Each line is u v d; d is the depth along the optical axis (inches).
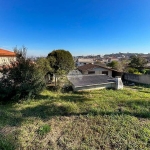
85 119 192.5
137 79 634.2
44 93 353.4
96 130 160.9
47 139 143.1
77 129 163.8
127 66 1002.1
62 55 557.0
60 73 455.5
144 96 330.3
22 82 283.4
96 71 781.9
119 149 126.0
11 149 124.2
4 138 141.1
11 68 280.2
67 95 343.9
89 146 130.4
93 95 343.9
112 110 225.8
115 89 425.4
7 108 239.9
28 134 151.4
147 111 217.8
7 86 278.5
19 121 185.5
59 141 138.4
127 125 171.3
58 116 205.3
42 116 205.6
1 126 169.0
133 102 271.9
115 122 179.9
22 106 252.5
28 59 294.0
